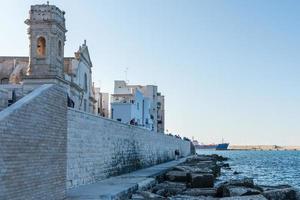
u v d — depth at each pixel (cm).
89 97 7100
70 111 2938
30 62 5228
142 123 10831
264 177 7100
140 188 3353
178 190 3700
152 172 4834
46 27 5259
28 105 1784
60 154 2234
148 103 11381
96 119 3575
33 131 1844
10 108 1666
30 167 1800
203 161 8588
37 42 5262
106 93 10831
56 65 5284
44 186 1975
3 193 1533
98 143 3628
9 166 1586
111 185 3172
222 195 3456
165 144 8244
